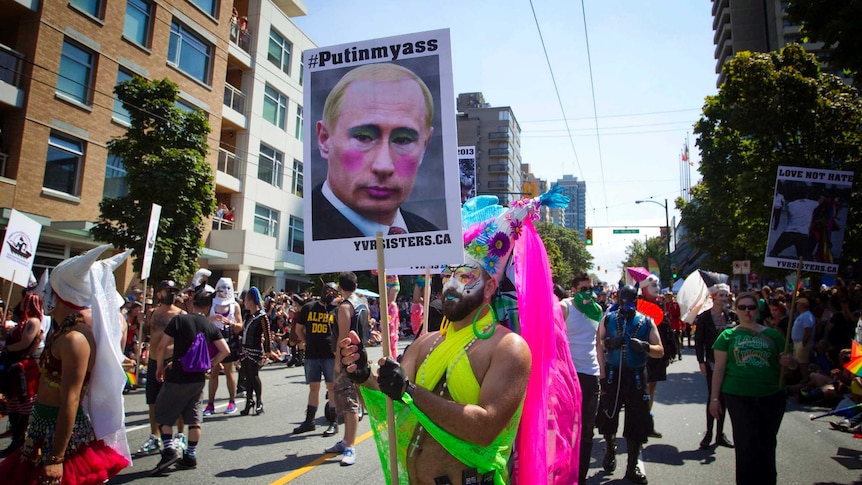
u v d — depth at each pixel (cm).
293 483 508
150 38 2055
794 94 1614
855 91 1650
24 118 1609
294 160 3048
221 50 2427
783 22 6091
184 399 545
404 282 3167
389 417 230
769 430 440
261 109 2736
